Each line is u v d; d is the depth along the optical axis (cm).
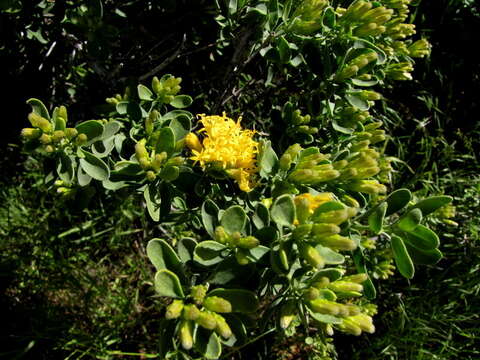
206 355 147
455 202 420
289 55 221
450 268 386
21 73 318
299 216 156
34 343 313
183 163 188
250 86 341
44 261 336
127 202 347
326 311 149
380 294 381
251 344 350
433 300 373
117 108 208
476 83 489
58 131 164
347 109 229
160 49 335
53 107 338
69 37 270
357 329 157
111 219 359
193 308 141
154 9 306
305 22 216
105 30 243
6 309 330
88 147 189
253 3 232
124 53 333
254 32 239
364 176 184
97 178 176
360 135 233
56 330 322
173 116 214
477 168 461
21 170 371
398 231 182
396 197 180
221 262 156
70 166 169
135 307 351
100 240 369
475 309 371
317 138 257
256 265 161
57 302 343
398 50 272
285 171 184
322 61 222
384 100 421
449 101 455
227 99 311
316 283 156
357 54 217
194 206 200
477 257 376
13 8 238
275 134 233
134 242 379
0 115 342
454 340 376
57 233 350
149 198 182
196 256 157
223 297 150
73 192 241
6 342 324
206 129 187
